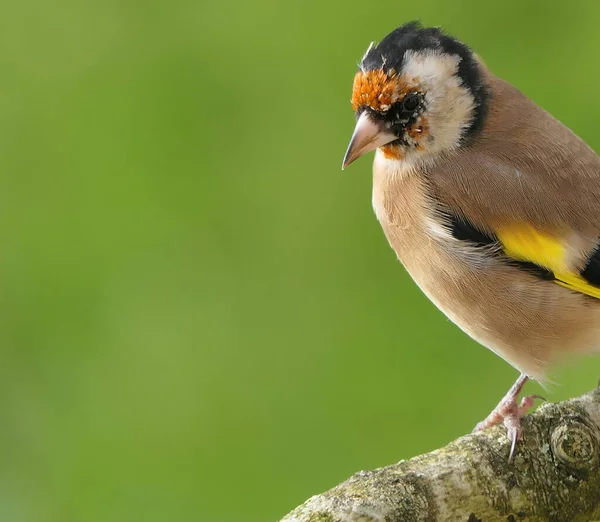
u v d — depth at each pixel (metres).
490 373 11.81
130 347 12.22
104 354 12.20
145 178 13.38
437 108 8.89
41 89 14.16
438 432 11.43
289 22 14.26
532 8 13.93
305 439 11.61
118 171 13.51
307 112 13.62
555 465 7.49
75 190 13.39
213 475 11.46
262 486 11.36
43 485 11.48
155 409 11.83
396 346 12.05
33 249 13.01
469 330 9.30
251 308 12.41
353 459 11.41
